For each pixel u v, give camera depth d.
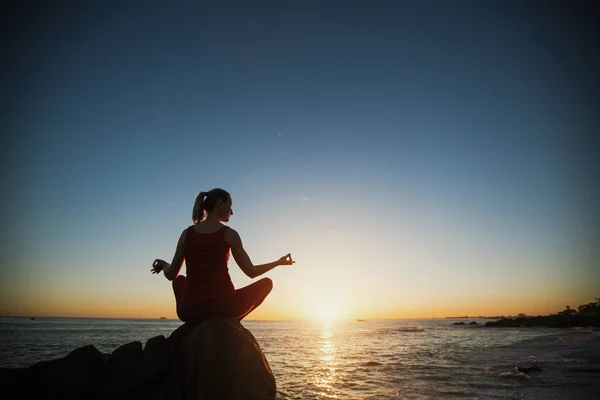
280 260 4.17
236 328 3.95
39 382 3.57
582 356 14.95
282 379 12.47
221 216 4.24
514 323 71.44
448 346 26.02
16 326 64.44
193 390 3.72
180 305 4.24
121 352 3.96
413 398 8.97
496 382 10.47
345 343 32.31
